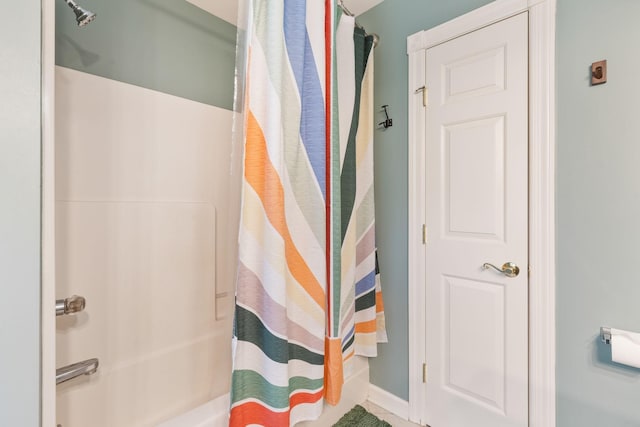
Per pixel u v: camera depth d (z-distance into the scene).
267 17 0.96
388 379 1.60
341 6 1.32
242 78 0.99
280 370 0.93
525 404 1.16
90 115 1.29
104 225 1.30
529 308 1.15
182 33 1.62
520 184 1.17
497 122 1.23
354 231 1.33
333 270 1.15
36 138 0.46
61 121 1.21
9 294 0.43
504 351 1.22
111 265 1.32
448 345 1.38
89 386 1.21
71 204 1.22
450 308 1.37
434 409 1.42
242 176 0.97
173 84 1.58
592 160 1.03
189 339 1.55
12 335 0.44
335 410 1.45
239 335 0.94
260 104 0.95
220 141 1.74
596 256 1.02
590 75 1.03
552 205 1.10
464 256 1.32
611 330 0.99
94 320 1.26
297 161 1.05
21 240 0.44
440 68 1.39
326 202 1.15
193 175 1.62
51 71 0.48
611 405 1.00
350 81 1.33
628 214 0.97
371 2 1.62
